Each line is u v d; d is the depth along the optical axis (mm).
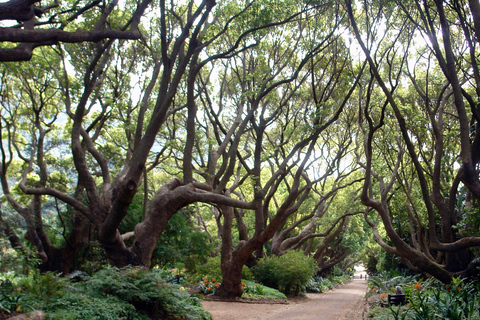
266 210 20094
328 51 17703
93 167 22188
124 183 12258
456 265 15547
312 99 21922
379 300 15180
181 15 17438
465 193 17469
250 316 13219
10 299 7355
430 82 19656
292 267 22000
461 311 8344
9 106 19984
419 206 22281
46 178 18625
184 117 22219
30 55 8008
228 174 14883
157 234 13695
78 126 14805
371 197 16656
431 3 13797
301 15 17734
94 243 18781
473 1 10805
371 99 19938
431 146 19500
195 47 13000
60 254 18359
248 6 14062
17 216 13484
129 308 9172
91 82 14789
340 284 47812
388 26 14391
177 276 19688
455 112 19781
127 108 18062
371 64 13234
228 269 18125
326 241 33156
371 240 48656
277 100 22016
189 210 26828
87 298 8703
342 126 25406
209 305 15586
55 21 11211
